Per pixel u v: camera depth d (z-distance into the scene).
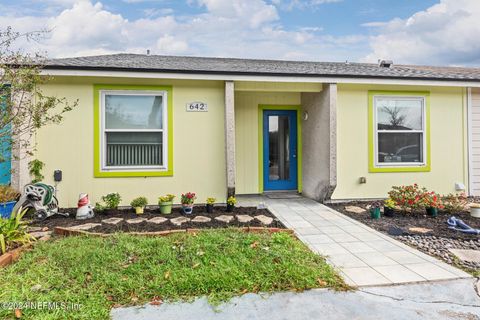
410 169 7.08
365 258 3.51
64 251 3.38
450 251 3.72
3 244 3.23
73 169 5.87
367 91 6.96
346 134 6.90
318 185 6.93
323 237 4.28
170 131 6.18
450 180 7.23
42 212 5.09
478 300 2.62
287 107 8.03
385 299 2.63
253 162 7.93
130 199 6.07
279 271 2.99
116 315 2.34
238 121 7.84
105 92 5.97
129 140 6.12
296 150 8.10
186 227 4.62
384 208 5.62
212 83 6.32
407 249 3.80
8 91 4.50
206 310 2.43
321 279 2.91
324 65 9.07
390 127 7.09
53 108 5.62
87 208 5.28
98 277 2.81
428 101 7.15
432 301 2.60
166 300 2.55
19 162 5.55
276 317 2.36
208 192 6.35
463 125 7.29
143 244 3.63
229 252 3.41
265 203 6.69
